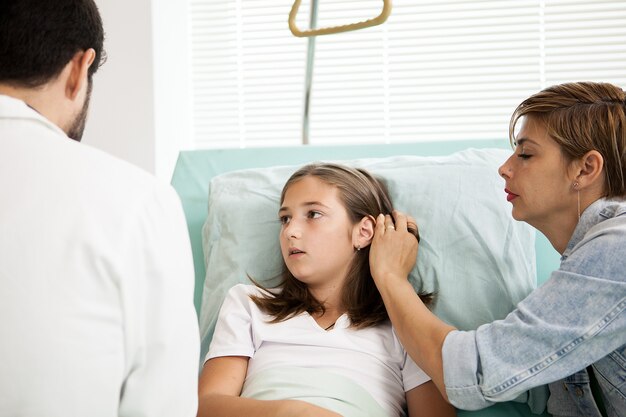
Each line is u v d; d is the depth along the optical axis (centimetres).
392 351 124
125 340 72
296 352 121
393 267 122
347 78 258
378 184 139
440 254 132
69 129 87
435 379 104
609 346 93
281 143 267
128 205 74
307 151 171
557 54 245
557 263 139
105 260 70
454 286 128
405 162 149
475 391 97
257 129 266
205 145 269
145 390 74
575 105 106
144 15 226
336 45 258
